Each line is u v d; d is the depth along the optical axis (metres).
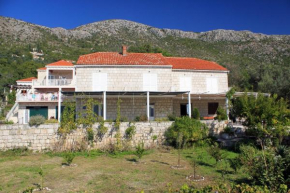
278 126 17.78
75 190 10.84
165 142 21.64
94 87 26.30
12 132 19.16
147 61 28.06
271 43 123.12
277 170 9.31
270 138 18.80
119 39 160.38
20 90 36.34
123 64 26.61
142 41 154.88
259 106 18.31
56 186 11.43
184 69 29.55
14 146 19.11
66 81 34.25
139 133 21.12
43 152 19.31
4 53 86.75
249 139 20.03
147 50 65.81
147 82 27.06
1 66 71.12
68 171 14.12
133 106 27.53
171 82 27.53
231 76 58.22
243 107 18.92
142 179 12.42
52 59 88.94
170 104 28.28
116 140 20.42
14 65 73.31
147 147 20.97
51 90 34.72
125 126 20.84
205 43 143.38
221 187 7.98
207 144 21.31
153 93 24.50
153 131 21.50
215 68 31.17
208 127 22.81
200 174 13.26
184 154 18.89
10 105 42.88
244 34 163.50
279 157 9.96
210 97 30.30
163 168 14.70
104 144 20.27
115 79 26.64
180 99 31.02
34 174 13.55
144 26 198.25
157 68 27.42
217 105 32.06
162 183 11.73
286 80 42.44
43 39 141.88
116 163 16.12
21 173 13.76
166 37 169.00
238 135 22.30
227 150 19.88
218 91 30.62
